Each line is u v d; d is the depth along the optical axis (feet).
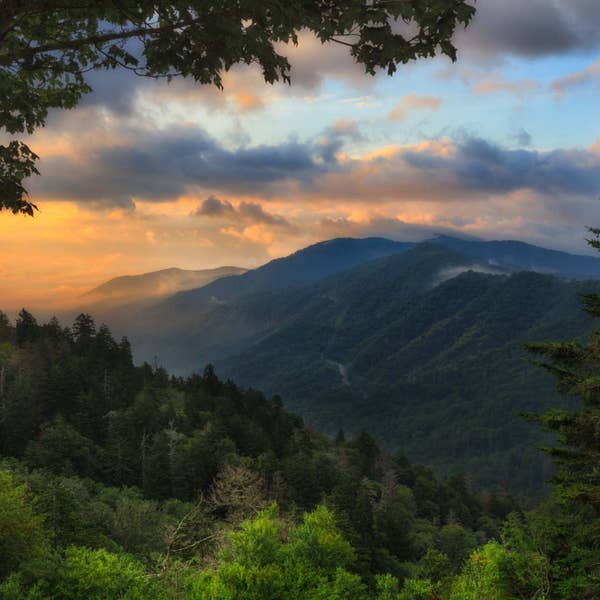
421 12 18.20
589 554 41.86
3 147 24.49
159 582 46.83
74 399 353.10
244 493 111.24
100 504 174.81
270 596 42.65
